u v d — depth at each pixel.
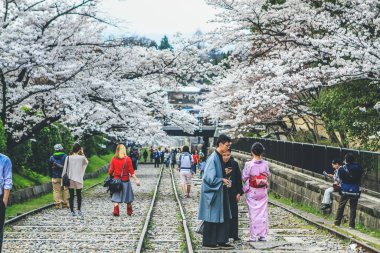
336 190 20.92
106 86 28.48
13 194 25.80
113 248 14.35
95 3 26.89
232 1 27.91
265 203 15.91
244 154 57.81
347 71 23.08
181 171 34.41
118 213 22.36
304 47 27.05
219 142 14.84
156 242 15.72
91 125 36.72
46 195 32.47
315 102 29.38
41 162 36.53
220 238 14.58
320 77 25.59
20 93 26.81
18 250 13.89
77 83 28.48
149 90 34.22
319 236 16.97
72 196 21.86
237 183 15.92
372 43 22.92
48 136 36.81
